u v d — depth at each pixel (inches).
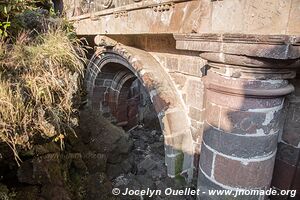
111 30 118.0
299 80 72.0
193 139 107.9
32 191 68.1
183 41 70.2
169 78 112.6
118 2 111.3
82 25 149.3
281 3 49.5
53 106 66.2
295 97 74.2
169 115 103.1
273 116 62.7
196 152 107.7
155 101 105.7
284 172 81.7
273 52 48.9
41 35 79.7
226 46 56.1
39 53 66.7
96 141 127.3
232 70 59.8
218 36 56.7
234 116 63.1
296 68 61.1
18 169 65.5
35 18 89.0
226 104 64.2
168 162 108.9
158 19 85.6
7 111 53.3
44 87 62.7
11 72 59.9
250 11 53.9
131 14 100.7
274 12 50.6
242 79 59.2
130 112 210.2
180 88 107.9
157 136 199.5
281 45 47.8
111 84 185.3
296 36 46.3
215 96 67.5
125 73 177.2
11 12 75.4
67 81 69.6
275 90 58.5
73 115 78.0
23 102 57.1
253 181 66.6
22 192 66.1
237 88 59.7
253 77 58.2
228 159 66.9
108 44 130.7
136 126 222.4
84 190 98.3
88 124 129.0
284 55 48.0
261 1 51.8
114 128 142.3
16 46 64.9
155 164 142.6
